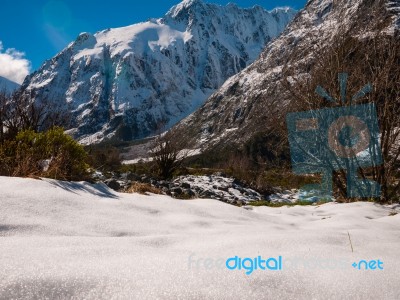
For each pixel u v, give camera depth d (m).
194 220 3.00
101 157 13.73
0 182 3.07
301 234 2.23
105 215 2.78
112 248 1.76
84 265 1.42
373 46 6.51
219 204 4.11
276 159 7.52
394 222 3.42
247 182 12.52
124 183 6.43
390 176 6.32
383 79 6.18
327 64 6.66
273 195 11.22
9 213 2.40
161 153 11.14
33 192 2.92
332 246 1.96
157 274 1.37
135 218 2.83
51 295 1.18
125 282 1.29
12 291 1.18
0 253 1.52
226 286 1.31
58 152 4.85
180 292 1.24
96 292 1.21
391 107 6.33
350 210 4.80
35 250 1.61
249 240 2.03
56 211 2.64
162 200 3.83
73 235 2.26
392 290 1.34
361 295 1.30
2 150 4.62
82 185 3.77
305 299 1.27
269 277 1.40
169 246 1.94
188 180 11.49
